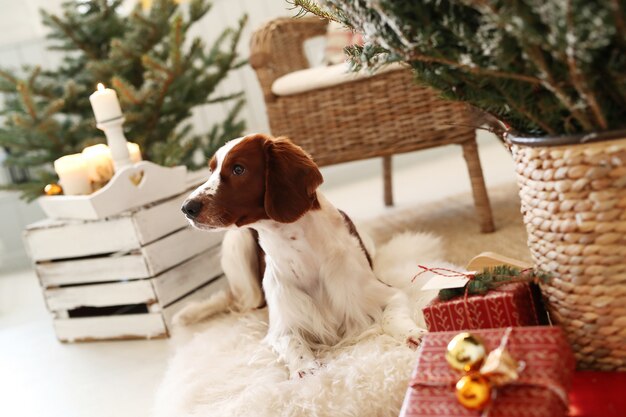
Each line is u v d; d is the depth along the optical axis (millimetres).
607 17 716
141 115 2770
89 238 2158
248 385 1459
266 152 1491
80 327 2293
